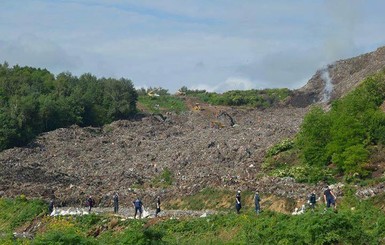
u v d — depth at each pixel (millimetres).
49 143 184000
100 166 156375
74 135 193875
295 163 125938
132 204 111750
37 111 197375
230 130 185250
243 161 138125
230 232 75812
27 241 78812
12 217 105562
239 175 124250
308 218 64250
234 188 105875
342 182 102625
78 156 169375
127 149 174250
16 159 164125
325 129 120312
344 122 114562
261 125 194125
